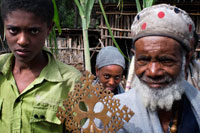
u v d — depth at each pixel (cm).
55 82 77
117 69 116
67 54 340
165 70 56
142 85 62
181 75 61
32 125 73
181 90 62
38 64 78
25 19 62
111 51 120
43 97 74
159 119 65
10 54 80
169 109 60
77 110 58
